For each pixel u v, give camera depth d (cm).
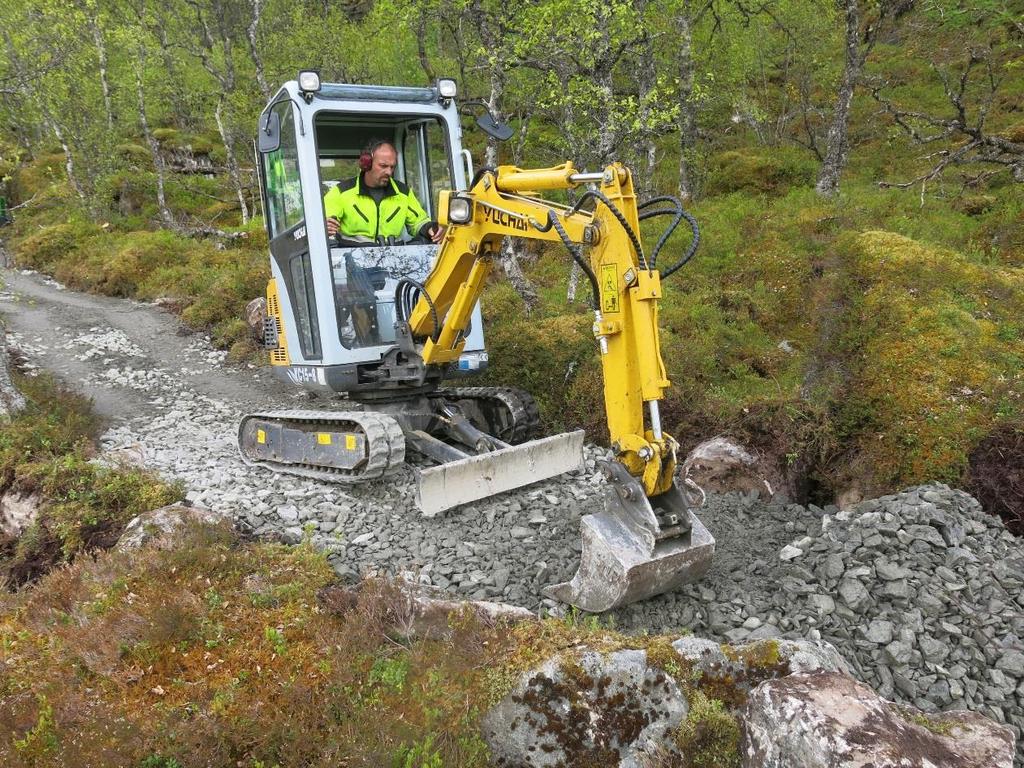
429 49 1420
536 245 1172
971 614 374
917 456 536
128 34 1780
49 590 435
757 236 942
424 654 352
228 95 1672
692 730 307
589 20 737
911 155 1213
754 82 1633
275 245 653
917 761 252
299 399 888
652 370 338
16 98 1966
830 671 312
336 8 1725
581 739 314
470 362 632
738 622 385
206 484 601
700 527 378
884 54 1582
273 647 365
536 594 423
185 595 395
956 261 725
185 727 309
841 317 701
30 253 1706
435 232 630
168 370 1009
